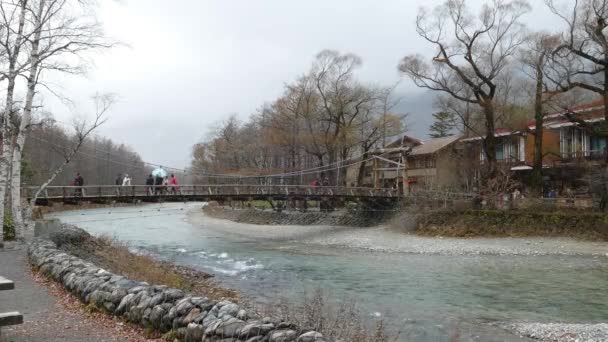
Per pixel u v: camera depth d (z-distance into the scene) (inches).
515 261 1012.5
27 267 512.7
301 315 395.9
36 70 748.6
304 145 2346.2
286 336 227.6
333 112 2283.5
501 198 1441.9
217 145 3348.9
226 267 933.8
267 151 2810.0
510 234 1299.2
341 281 776.9
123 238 1400.1
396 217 1588.3
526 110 1978.3
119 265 569.0
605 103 1378.0
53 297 376.2
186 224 1966.0
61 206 2016.5
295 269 912.3
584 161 1574.8
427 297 650.8
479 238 1301.7
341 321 376.5
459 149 2041.1
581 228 1239.5
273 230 1700.3
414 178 2158.0
